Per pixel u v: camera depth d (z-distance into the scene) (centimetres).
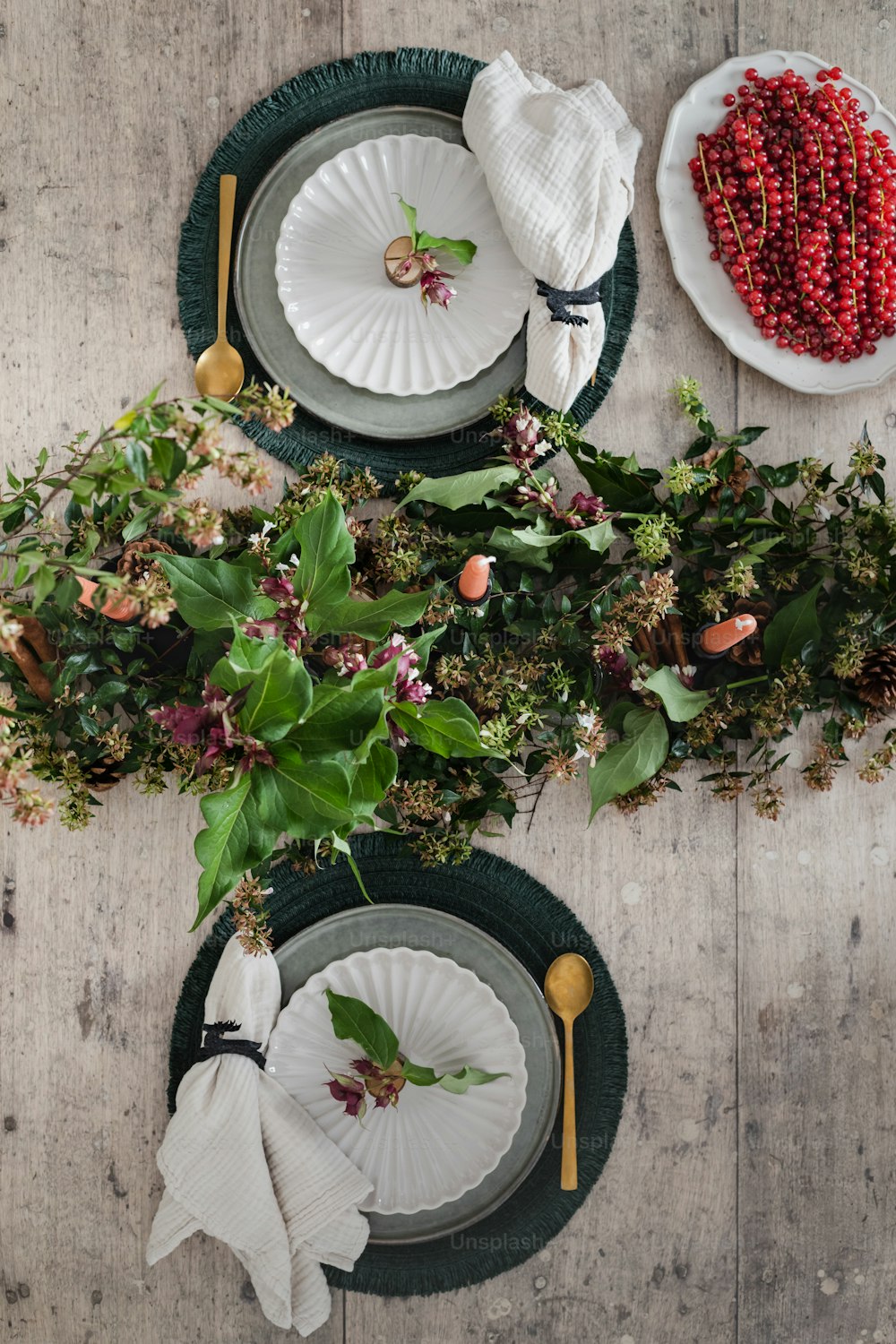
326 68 126
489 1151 122
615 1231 128
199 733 76
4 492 125
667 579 112
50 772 116
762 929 130
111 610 107
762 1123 130
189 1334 125
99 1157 125
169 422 75
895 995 130
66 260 125
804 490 130
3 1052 125
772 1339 129
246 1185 116
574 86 128
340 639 115
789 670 119
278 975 122
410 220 116
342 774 72
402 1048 124
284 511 117
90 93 126
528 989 125
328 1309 122
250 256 124
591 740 114
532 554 118
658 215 128
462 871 126
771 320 124
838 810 130
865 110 126
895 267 123
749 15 130
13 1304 125
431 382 124
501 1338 127
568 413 127
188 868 125
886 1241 130
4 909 125
